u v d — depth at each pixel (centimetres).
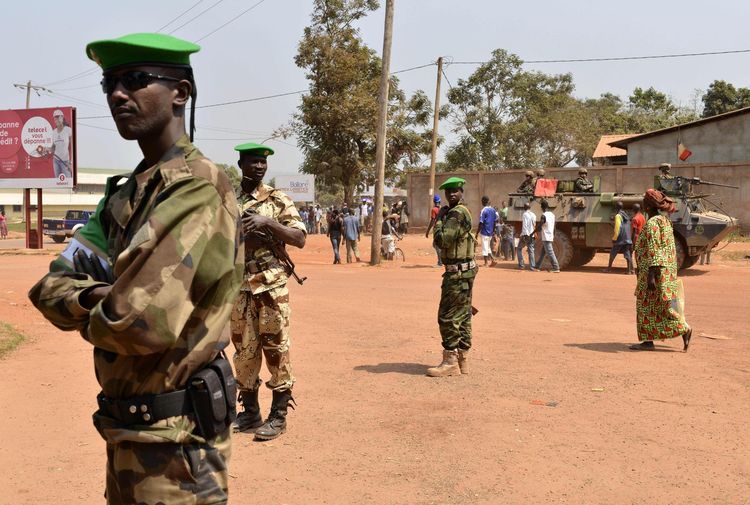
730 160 3262
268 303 505
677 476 436
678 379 675
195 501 200
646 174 3191
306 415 567
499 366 732
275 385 517
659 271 795
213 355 204
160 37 204
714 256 2295
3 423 548
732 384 655
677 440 502
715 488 418
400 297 1310
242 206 510
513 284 1570
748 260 2211
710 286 1532
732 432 518
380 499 404
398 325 998
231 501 402
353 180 4091
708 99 5369
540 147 4953
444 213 689
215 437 208
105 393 204
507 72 4644
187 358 198
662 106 6166
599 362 749
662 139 3419
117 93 199
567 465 455
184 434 198
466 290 685
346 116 3825
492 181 3544
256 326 513
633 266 1881
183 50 203
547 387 647
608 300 1281
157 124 202
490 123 4619
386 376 693
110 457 208
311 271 1912
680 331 796
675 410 573
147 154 207
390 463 460
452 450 483
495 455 473
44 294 195
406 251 2681
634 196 1898
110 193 216
